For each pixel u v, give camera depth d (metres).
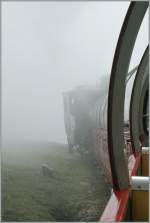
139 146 5.17
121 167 2.88
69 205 2.74
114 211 2.30
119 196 2.67
